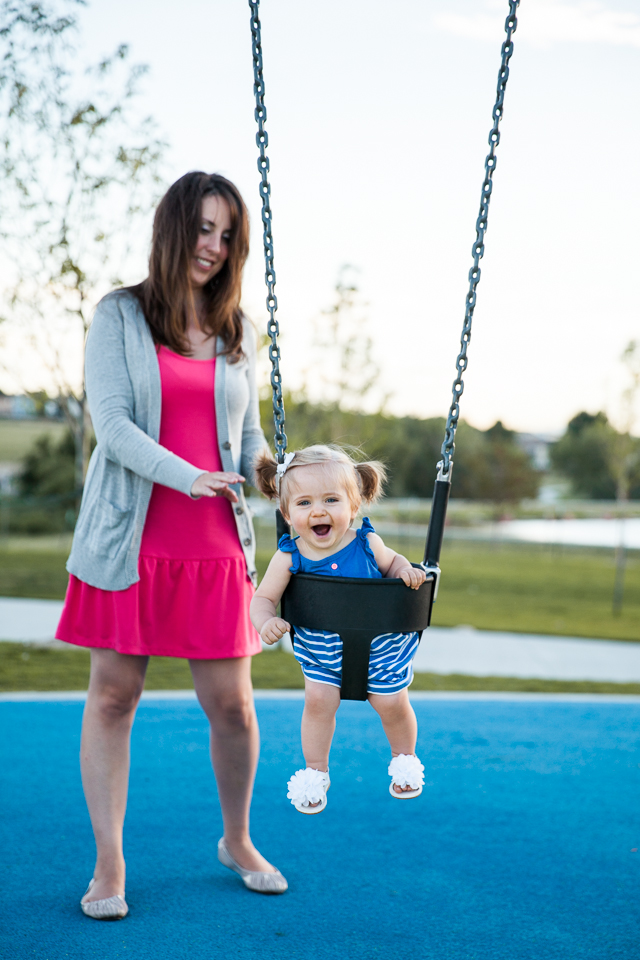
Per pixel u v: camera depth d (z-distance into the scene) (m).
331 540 2.16
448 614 9.75
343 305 13.92
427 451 32.78
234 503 2.50
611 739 4.37
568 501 31.81
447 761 3.94
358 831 3.11
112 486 2.44
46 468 23.00
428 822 3.21
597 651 7.51
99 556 2.43
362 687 2.10
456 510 27.55
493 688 5.78
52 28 6.07
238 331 2.60
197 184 2.41
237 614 2.53
